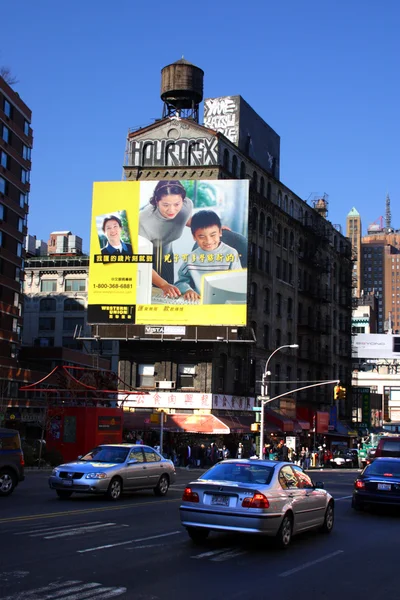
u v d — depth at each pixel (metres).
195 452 49.44
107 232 54.09
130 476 22.14
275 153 70.50
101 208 54.41
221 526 12.93
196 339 52.69
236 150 60.09
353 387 92.75
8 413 64.75
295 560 12.34
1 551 11.98
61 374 39.56
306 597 9.59
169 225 53.78
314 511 14.97
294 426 63.69
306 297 73.31
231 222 53.50
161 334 52.97
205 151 56.88
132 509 19.11
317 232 76.06
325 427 72.62
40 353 78.38
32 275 94.06
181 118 58.03
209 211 53.69
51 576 10.12
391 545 14.68
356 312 158.62
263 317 62.62
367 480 21.02
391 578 11.15
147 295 53.31
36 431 68.12
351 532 16.56
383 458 22.17
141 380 55.66
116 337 53.50
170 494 24.67
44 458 37.09
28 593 9.07
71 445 37.84
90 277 53.91
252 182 62.78
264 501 12.85
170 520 16.88
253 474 13.94
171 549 12.84
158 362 55.22
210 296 52.88
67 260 93.50
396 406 142.00
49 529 14.72
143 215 54.09
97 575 10.31
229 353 56.88
